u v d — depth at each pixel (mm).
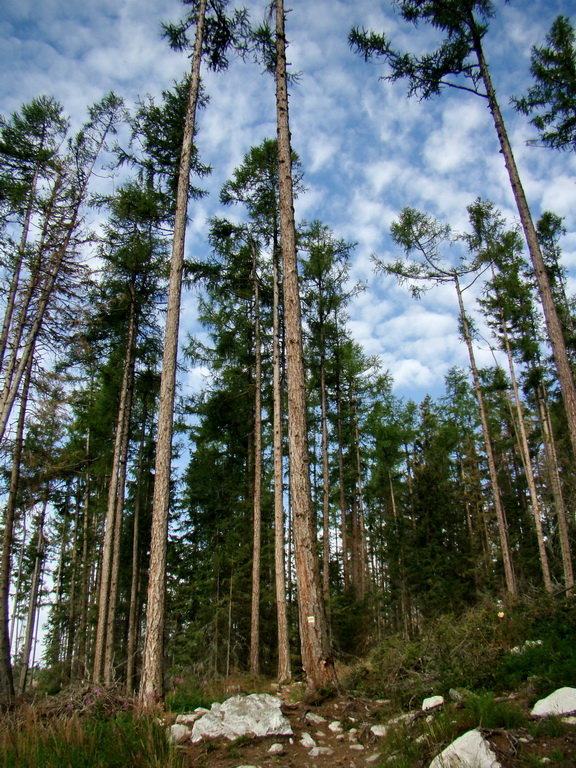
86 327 13945
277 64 10133
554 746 3902
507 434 27578
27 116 13805
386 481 25859
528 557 22672
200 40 11688
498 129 10797
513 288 18000
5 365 12266
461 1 10922
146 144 14008
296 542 7426
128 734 5000
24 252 12758
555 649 6469
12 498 12102
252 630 14227
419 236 16141
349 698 6328
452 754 3861
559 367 9375
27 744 4684
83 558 22516
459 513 21953
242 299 17094
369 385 20922
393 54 11180
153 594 7996
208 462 19156
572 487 19875
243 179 15406
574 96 11680
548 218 19469
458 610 17766
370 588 21094
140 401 19250
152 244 14961
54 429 14227
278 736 5160
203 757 4707
